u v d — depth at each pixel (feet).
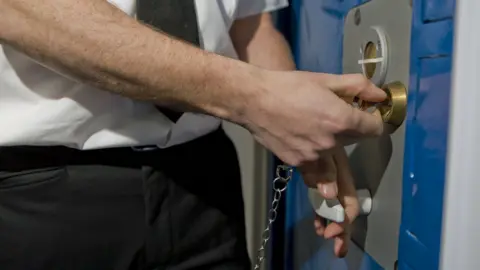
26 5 1.65
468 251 1.32
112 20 1.68
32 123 1.97
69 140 2.03
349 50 2.15
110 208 2.15
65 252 2.15
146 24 1.86
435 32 1.46
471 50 1.27
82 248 2.16
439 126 1.44
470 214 1.30
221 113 1.81
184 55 1.70
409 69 1.63
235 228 2.59
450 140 1.31
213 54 1.76
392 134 1.81
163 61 1.68
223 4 2.27
